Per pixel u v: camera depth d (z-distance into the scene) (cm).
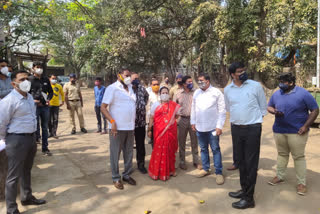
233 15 1279
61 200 357
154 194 376
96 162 517
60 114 1226
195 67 2044
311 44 1245
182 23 1898
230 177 433
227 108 357
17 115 307
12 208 311
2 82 425
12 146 304
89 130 845
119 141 399
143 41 1931
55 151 592
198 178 432
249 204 331
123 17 1784
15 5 1227
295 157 369
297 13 1192
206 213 322
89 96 2075
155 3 1762
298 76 1287
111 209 333
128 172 423
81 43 2486
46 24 1792
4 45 1374
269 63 1280
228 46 1355
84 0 2092
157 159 425
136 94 462
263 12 1302
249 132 323
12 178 308
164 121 423
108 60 1986
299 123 361
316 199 348
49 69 3756
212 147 415
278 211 322
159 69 2278
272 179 410
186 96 473
